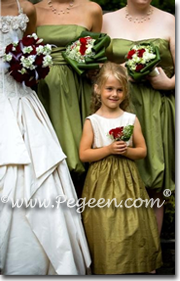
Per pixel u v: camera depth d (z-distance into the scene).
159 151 4.41
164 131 4.47
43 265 3.73
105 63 4.17
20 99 3.93
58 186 3.86
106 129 4.09
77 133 4.26
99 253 3.88
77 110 4.30
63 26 4.31
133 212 3.91
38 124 3.90
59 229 3.72
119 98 4.09
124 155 4.04
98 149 4.03
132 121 4.15
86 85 4.38
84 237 3.92
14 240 3.66
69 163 4.15
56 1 4.39
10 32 3.92
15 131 3.76
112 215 3.88
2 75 3.88
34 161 3.77
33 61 3.82
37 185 3.74
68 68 4.31
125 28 4.52
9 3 3.99
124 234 3.84
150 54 4.24
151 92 4.46
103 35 4.26
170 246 4.77
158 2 5.96
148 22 4.52
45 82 4.27
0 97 3.87
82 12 4.39
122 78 4.07
